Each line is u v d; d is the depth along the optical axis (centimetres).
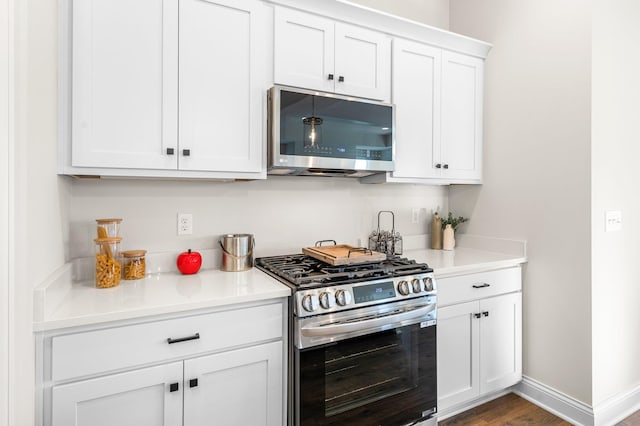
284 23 183
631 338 220
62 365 118
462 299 205
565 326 210
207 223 201
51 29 134
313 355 153
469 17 268
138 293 147
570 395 208
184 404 136
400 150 220
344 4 194
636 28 219
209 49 166
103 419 123
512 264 225
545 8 219
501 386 221
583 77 200
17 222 102
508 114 240
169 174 161
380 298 166
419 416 182
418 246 273
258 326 150
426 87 229
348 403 162
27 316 108
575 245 205
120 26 149
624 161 213
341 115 191
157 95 156
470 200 269
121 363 126
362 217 250
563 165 210
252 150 177
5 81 94
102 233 160
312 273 169
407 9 269
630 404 217
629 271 217
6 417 95
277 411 154
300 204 228
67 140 143
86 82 144
